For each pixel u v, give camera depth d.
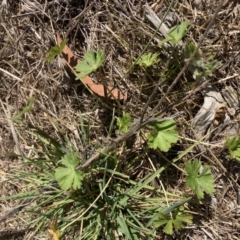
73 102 0.38
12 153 0.36
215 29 0.35
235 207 0.36
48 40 0.38
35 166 0.38
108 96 0.36
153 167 0.35
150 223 0.34
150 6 0.36
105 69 0.37
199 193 0.32
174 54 0.35
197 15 0.35
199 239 0.36
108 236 0.35
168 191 0.36
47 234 0.37
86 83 0.36
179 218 0.33
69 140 0.37
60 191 0.36
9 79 0.39
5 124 0.39
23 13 0.38
